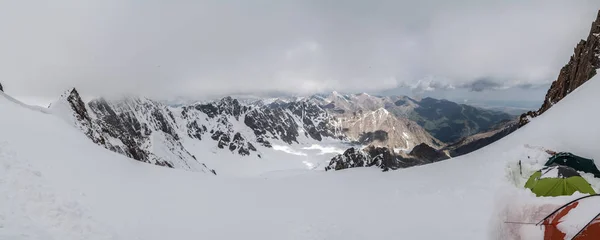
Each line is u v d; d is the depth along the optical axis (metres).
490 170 16.09
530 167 14.58
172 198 17.25
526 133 21.03
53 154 18.28
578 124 18.56
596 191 12.05
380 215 12.88
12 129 19.72
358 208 14.30
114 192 16.02
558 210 7.10
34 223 10.01
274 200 17.42
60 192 13.13
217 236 12.44
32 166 14.57
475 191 13.52
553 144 16.94
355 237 11.23
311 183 20.92
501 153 18.72
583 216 6.53
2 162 13.10
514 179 14.22
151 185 19.38
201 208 15.97
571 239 6.32
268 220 14.12
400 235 10.60
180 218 14.34
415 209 12.75
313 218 13.76
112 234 11.54
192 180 22.38
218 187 20.44
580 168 13.85
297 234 12.27
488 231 8.72
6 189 11.13
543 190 11.65
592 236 6.04
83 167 18.41
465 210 11.50
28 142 18.33
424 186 16.03
